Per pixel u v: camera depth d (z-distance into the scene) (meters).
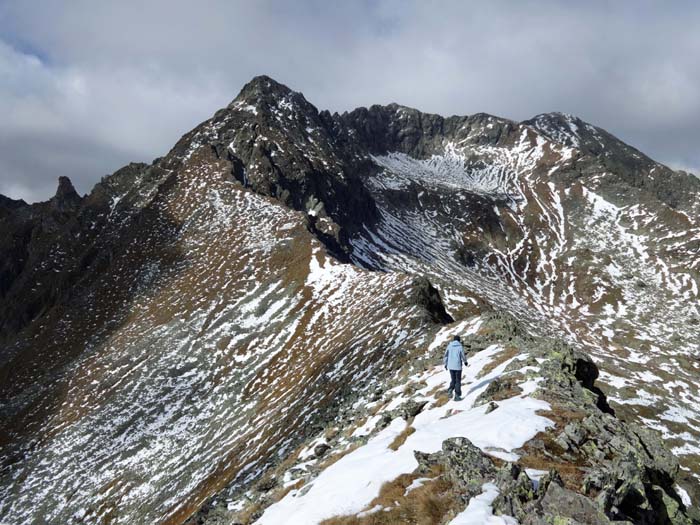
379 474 17.73
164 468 73.69
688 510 17.70
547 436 17.52
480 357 33.03
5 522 72.44
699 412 74.56
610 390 79.38
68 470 78.88
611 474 14.03
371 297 90.50
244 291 113.12
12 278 191.50
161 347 103.44
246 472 47.53
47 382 103.12
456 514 13.63
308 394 63.25
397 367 50.75
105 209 186.12
